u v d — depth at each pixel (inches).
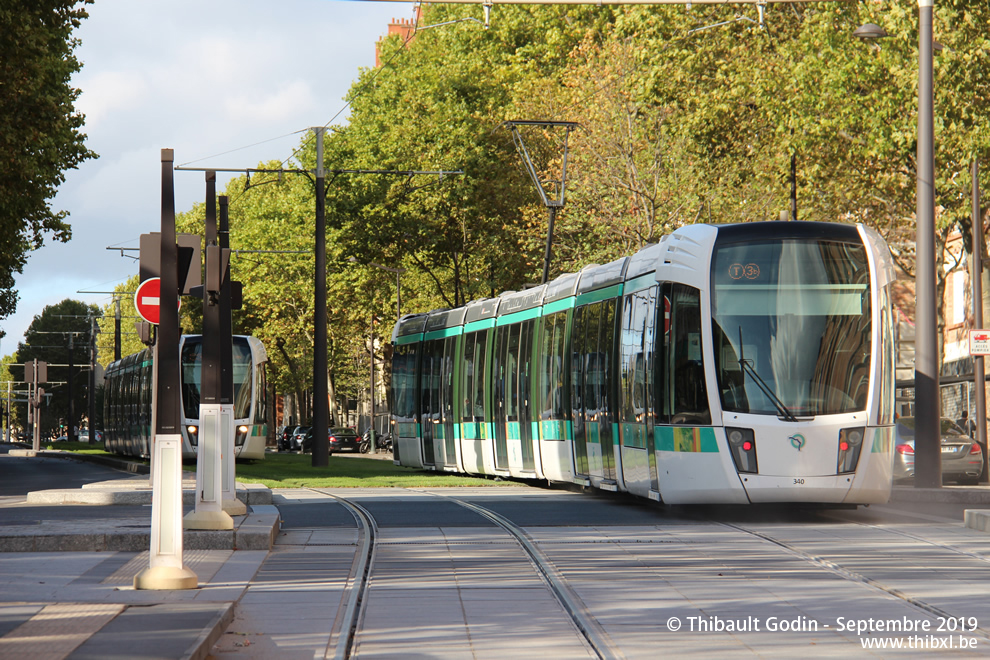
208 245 1006.4
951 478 1847.9
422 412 2278.5
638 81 2785.4
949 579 737.0
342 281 3939.5
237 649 538.9
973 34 1909.4
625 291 1348.4
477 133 3614.7
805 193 2373.3
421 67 3745.1
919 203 1419.8
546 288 1710.1
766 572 773.3
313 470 2149.4
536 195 3452.3
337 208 3661.4
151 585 700.7
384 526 1093.1
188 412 2416.3
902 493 1374.3
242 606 654.5
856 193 2460.6
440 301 4269.2
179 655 479.5
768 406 1106.1
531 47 4131.4
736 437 1105.4
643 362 1245.7
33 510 1246.9
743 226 1159.0
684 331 1153.4
